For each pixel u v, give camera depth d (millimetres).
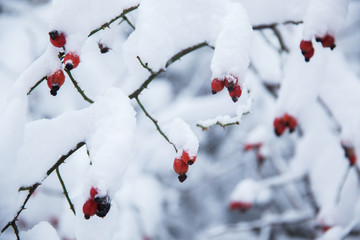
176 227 2086
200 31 709
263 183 1397
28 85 648
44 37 1610
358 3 1527
